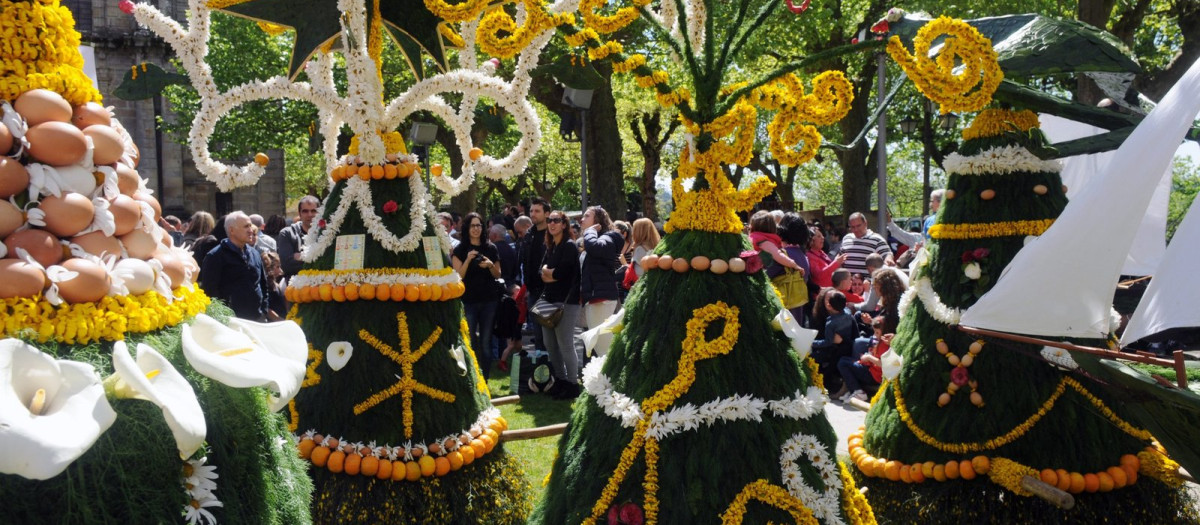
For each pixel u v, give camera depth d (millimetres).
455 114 4652
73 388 1807
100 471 1886
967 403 3871
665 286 3277
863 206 19266
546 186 36969
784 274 6988
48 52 2084
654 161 22516
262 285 6457
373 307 4078
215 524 2043
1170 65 12930
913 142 25156
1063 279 2895
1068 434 3758
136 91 4043
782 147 3426
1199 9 12648
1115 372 2936
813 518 3062
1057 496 3543
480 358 8062
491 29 3439
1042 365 3807
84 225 2027
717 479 3025
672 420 3074
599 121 15031
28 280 1913
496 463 4355
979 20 4328
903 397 4043
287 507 2309
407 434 4027
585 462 3238
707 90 3361
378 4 4297
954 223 4020
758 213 7055
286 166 41062
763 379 3148
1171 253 2527
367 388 4020
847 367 7234
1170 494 3818
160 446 1968
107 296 2018
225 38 18484
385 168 4191
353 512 3920
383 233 4098
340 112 4234
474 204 19188
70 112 2078
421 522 3998
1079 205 2852
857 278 8477
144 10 4074
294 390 2209
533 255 8242
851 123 19000
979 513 3805
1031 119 4031
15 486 1812
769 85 3430
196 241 6727
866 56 16234
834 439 3299
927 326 4051
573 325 7473
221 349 2150
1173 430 2893
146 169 27828
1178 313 2449
